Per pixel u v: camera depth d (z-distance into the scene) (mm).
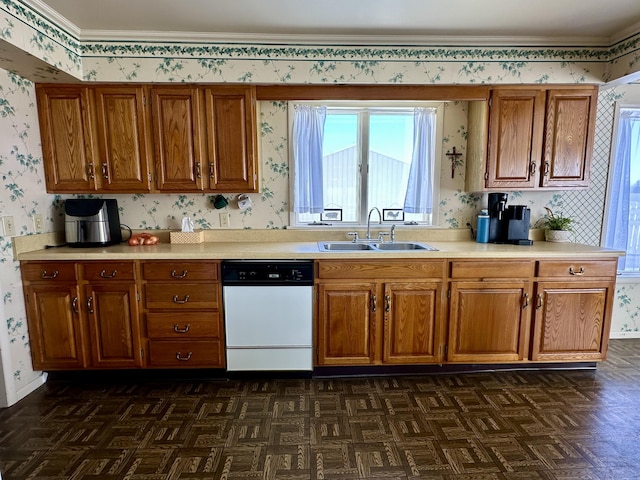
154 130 2613
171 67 2527
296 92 2629
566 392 2398
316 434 1981
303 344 2529
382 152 3029
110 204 2758
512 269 2531
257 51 2547
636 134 3104
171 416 2146
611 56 2600
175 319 2484
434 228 3070
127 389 2457
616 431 2010
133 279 2439
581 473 1713
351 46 2564
